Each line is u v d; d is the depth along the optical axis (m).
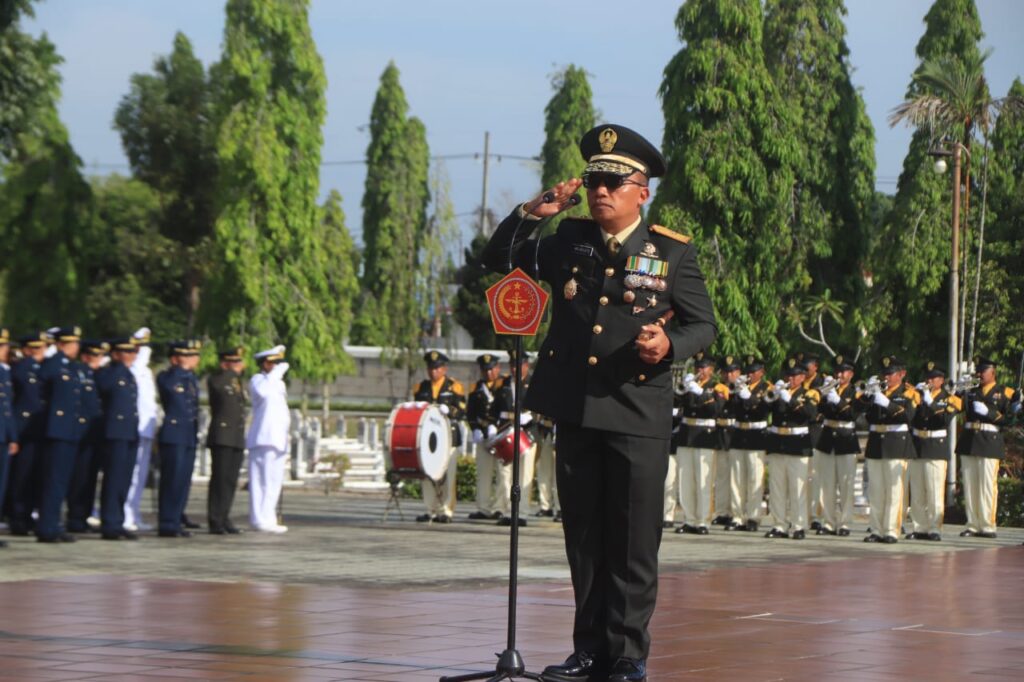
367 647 10.09
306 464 35.16
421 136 59.28
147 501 27.95
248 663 9.31
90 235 42.09
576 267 8.52
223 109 36.31
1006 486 27.05
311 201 37.16
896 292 39.16
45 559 17.05
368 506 28.31
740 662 9.62
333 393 63.44
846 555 19.39
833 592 14.34
